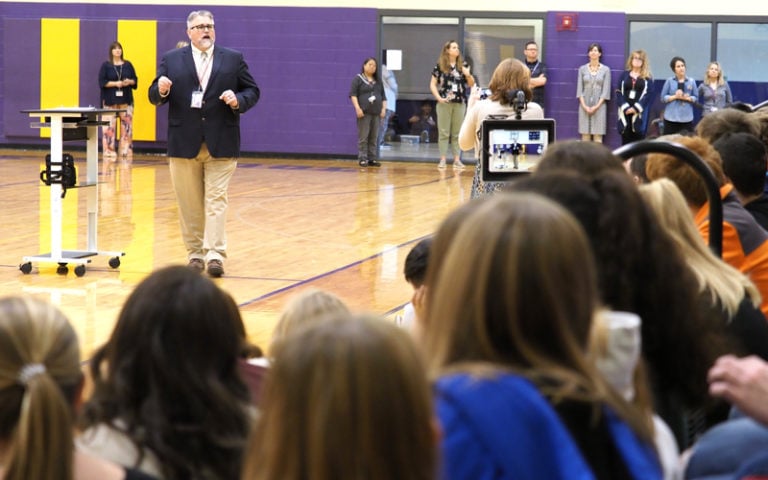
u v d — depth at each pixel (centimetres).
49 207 1483
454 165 2208
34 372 184
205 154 1020
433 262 197
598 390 182
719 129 488
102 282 986
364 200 1627
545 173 248
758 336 299
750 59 2202
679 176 377
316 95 2322
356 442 155
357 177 1986
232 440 242
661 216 306
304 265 1080
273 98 2333
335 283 984
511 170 651
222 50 1021
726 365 211
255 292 940
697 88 2162
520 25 2258
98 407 243
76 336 198
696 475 227
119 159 2252
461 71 2195
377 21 2291
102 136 2252
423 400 159
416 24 2286
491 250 180
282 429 159
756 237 381
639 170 411
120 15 2339
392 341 159
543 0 2242
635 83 2141
